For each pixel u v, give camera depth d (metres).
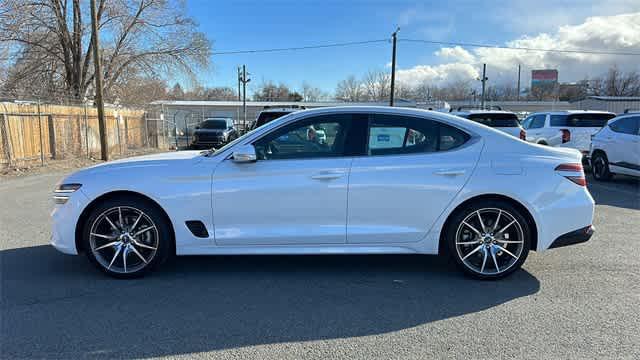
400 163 4.34
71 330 3.40
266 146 4.43
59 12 24.11
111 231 4.46
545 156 4.43
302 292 4.17
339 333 3.37
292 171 4.32
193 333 3.37
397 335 3.34
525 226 4.35
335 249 4.42
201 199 4.34
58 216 4.41
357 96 74.31
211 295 4.09
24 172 13.81
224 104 53.69
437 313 3.72
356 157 4.38
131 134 24.77
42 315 3.65
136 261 4.52
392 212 4.35
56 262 4.99
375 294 4.12
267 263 5.01
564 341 3.24
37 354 3.06
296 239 4.37
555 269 4.77
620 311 3.74
